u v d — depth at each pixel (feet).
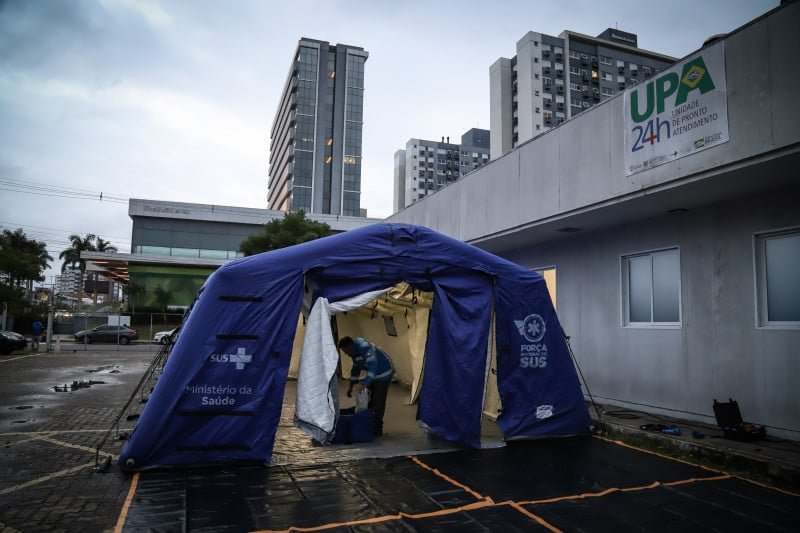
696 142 22.63
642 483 17.89
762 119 20.11
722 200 25.63
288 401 36.32
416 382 34.47
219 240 174.50
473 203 40.11
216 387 19.77
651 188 24.75
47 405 33.50
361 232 23.32
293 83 335.67
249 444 19.66
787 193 23.09
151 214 167.73
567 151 30.32
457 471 19.21
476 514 14.89
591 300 33.78
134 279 143.13
